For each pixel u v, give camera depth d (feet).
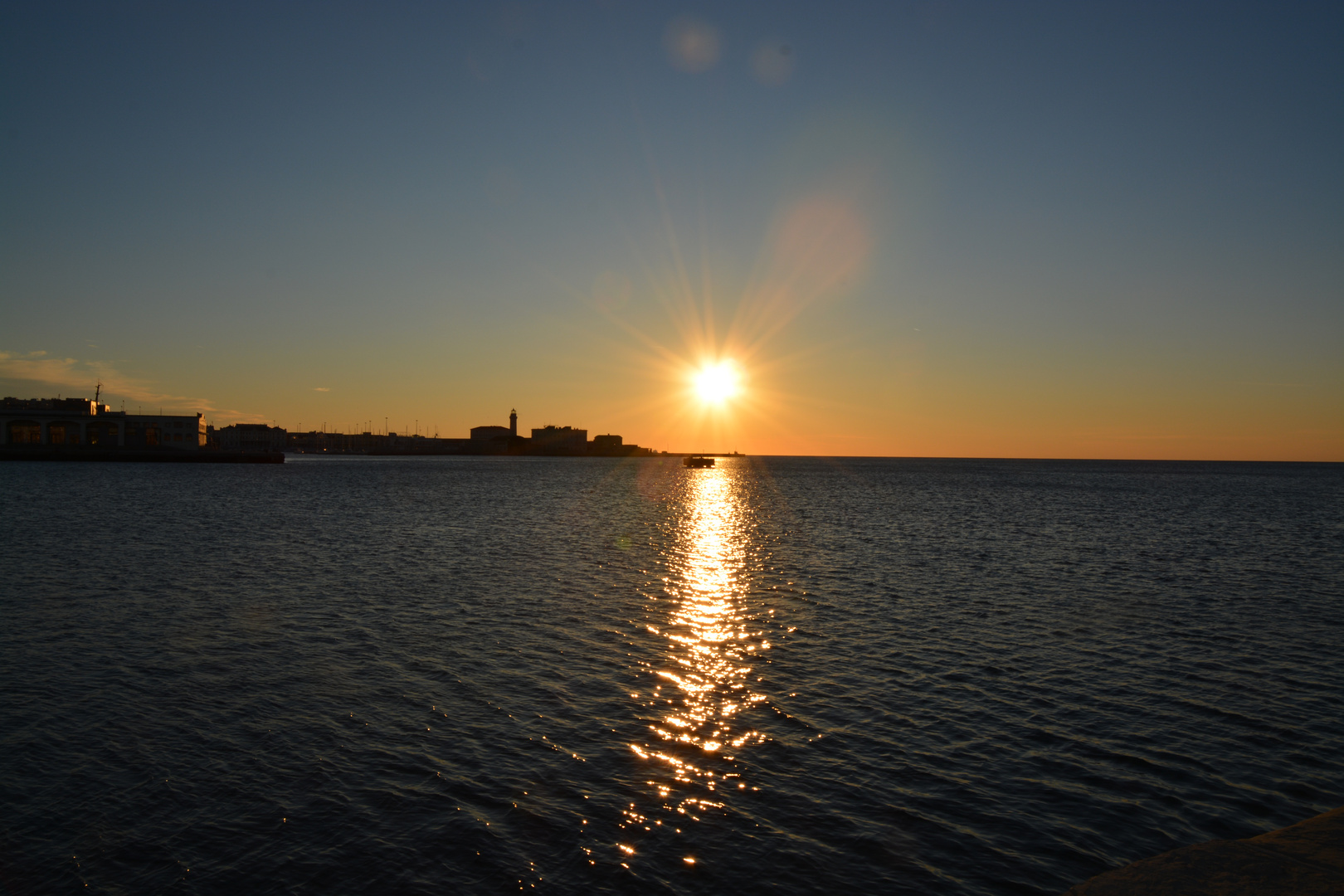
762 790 41.34
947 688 58.18
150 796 40.04
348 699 54.13
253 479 409.69
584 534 162.30
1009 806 39.81
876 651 68.13
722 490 386.52
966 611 85.61
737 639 71.92
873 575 110.63
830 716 52.11
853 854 35.29
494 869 33.88
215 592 90.38
